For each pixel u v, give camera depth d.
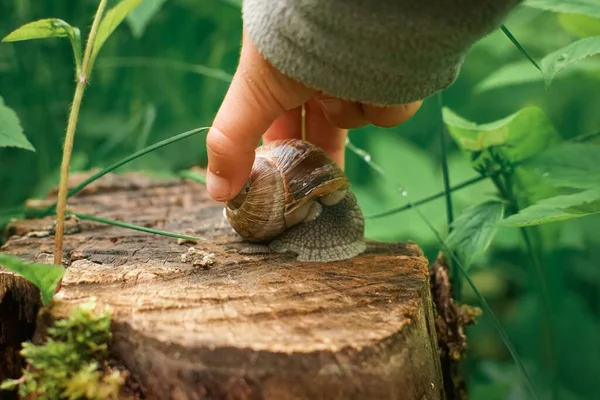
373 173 0.55
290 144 0.30
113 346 0.25
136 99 0.50
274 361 0.24
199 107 0.53
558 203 0.29
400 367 0.25
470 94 0.61
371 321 0.26
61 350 0.25
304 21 0.24
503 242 0.39
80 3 0.46
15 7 0.45
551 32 0.50
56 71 0.47
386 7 0.24
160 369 0.25
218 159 0.27
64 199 0.27
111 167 0.30
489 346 0.48
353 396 0.25
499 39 0.47
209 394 0.24
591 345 0.42
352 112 0.30
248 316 0.26
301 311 0.26
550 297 0.44
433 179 0.43
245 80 0.26
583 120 0.56
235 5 0.48
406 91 0.25
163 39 0.52
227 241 0.32
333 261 0.30
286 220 0.30
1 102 0.31
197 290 0.27
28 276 0.25
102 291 0.27
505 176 0.33
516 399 0.41
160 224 0.34
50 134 0.47
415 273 0.29
